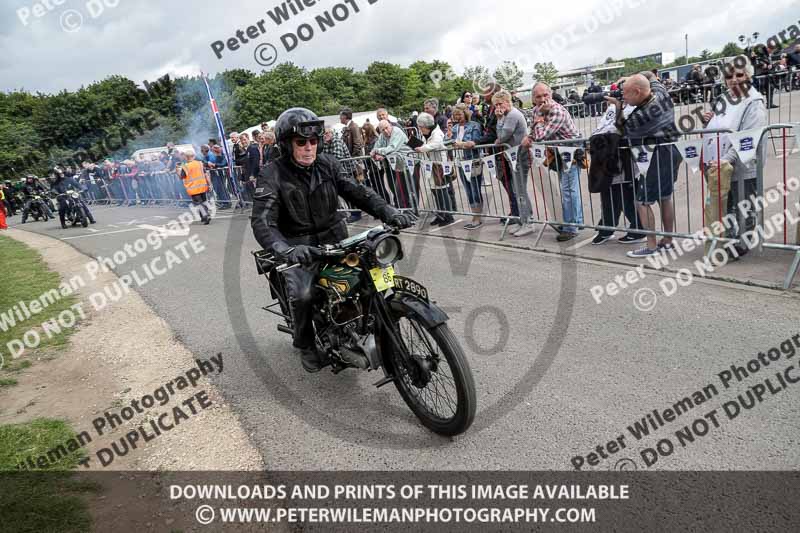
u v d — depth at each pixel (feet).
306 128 9.82
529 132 21.12
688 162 15.02
